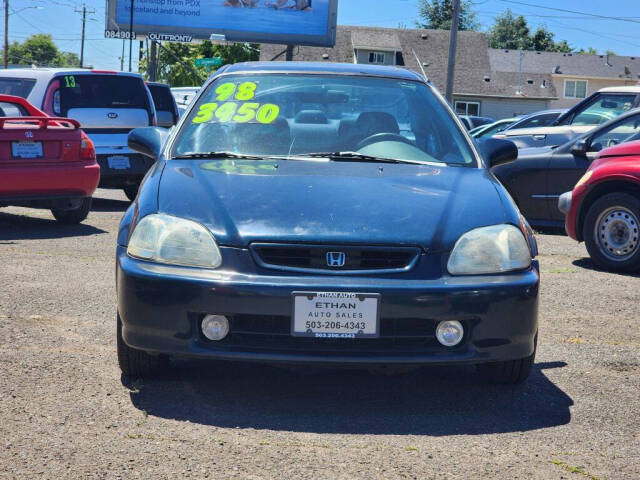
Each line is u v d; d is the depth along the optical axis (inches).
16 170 324.2
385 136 177.0
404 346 135.3
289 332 133.7
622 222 285.9
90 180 345.1
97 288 229.8
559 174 378.3
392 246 136.0
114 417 132.0
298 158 168.6
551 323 209.5
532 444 126.9
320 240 135.2
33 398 139.2
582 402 147.8
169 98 597.6
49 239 316.2
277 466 114.7
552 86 2321.6
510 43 4010.8
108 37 1263.5
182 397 143.0
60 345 172.4
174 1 1266.0
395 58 2298.2
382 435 128.6
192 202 144.3
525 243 144.3
